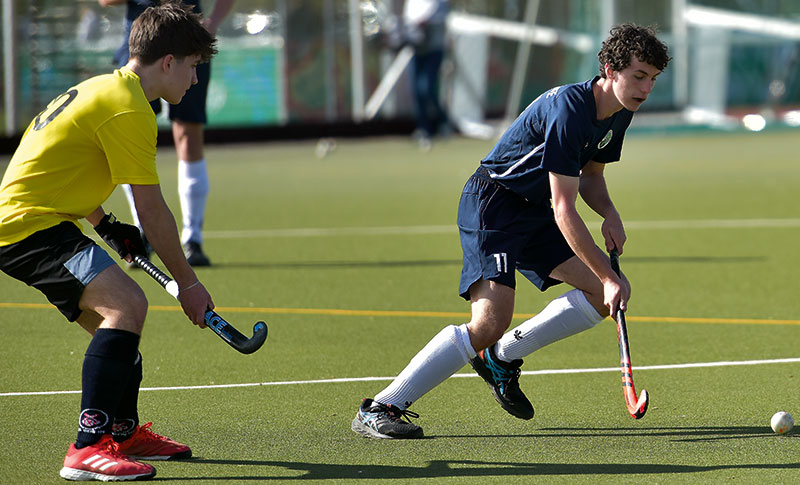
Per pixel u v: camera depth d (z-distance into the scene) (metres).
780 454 13.99
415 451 14.31
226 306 23.98
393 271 28.20
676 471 13.35
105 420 13.24
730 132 77.19
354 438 14.95
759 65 77.44
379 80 73.31
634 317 22.84
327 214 39.72
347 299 24.75
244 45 70.19
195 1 27.00
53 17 61.47
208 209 41.38
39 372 18.41
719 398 16.78
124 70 13.91
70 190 13.55
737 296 24.81
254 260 29.94
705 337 20.98
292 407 16.48
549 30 76.12
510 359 15.70
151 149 13.48
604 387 17.56
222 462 13.91
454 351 14.89
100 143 13.39
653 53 13.91
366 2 72.38
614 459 13.88
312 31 71.12
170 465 13.80
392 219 38.25
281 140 71.19
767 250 30.95
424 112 67.56
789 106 77.94
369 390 17.47
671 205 41.09
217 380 18.05
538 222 15.40
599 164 16.20
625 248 31.78
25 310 23.38
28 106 61.41
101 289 13.22
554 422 15.67
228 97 70.38
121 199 45.16
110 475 13.07
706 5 76.94
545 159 14.47
